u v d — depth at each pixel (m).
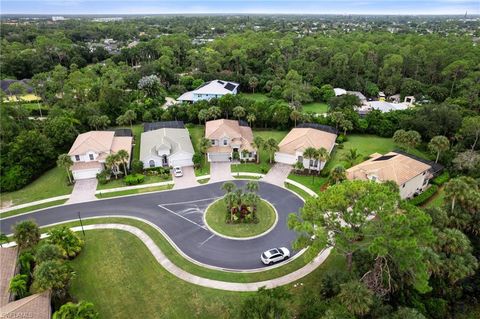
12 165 57.34
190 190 55.59
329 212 31.70
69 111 80.81
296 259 39.72
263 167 62.69
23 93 102.69
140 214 49.00
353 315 26.78
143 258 40.00
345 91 111.44
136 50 156.88
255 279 36.72
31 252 38.81
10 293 32.34
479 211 40.03
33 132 62.62
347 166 60.69
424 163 54.97
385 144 73.44
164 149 62.34
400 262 27.95
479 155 57.81
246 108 84.88
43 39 163.38
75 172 58.75
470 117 66.94
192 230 45.25
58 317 26.75
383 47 137.88
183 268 38.38
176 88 115.44
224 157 65.94
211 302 33.66
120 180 59.06
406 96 106.50
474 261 35.22
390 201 28.34
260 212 49.12
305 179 58.81
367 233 29.14
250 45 149.00
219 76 122.06
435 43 139.50
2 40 178.12
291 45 156.38
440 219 38.06
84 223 46.97
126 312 32.72
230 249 41.59
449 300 36.22
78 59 152.62
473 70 107.25
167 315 32.34
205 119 82.94
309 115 81.69
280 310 26.31
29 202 52.56
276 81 116.38
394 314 28.72
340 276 32.31
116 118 85.25
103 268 38.34
